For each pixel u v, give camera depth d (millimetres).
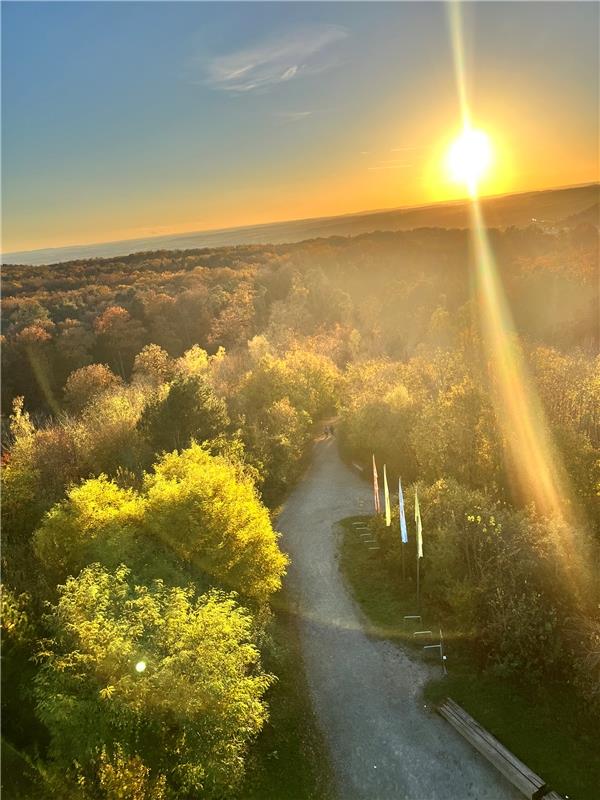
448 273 155500
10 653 22312
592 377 56406
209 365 92688
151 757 20469
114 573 26469
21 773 19453
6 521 34469
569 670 26672
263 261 194625
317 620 34031
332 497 54156
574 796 21781
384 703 27125
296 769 23578
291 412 65062
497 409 47938
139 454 46125
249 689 21859
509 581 29281
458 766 23594
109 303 128125
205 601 26688
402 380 70312
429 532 35938
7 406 94125
